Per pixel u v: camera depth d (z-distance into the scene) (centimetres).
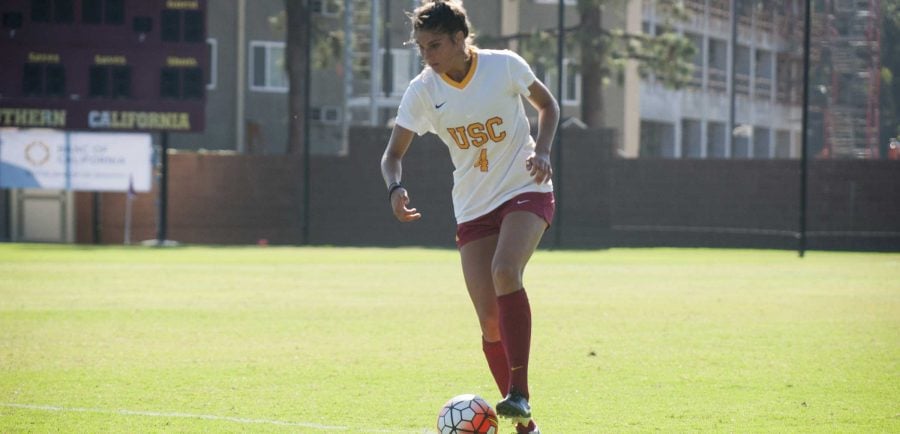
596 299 5338
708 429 2239
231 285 6184
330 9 14088
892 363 3175
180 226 11975
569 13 15362
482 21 14950
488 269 2144
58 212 11638
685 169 11750
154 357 3300
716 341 3697
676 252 10450
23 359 3247
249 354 3366
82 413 2403
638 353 3388
